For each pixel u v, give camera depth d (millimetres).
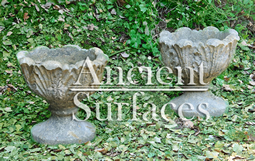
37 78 2080
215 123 2615
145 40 3580
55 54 2535
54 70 2010
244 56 3766
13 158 2090
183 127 2590
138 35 3523
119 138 2418
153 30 3656
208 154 2145
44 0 3480
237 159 2109
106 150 2209
